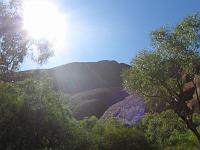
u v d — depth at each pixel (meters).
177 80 24.59
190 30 24.28
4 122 22.05
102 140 33.25
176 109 24.83
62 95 25.53
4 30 35.88
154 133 29.19
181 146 34.03
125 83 25.50
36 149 22.64
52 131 23.39
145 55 24.73
